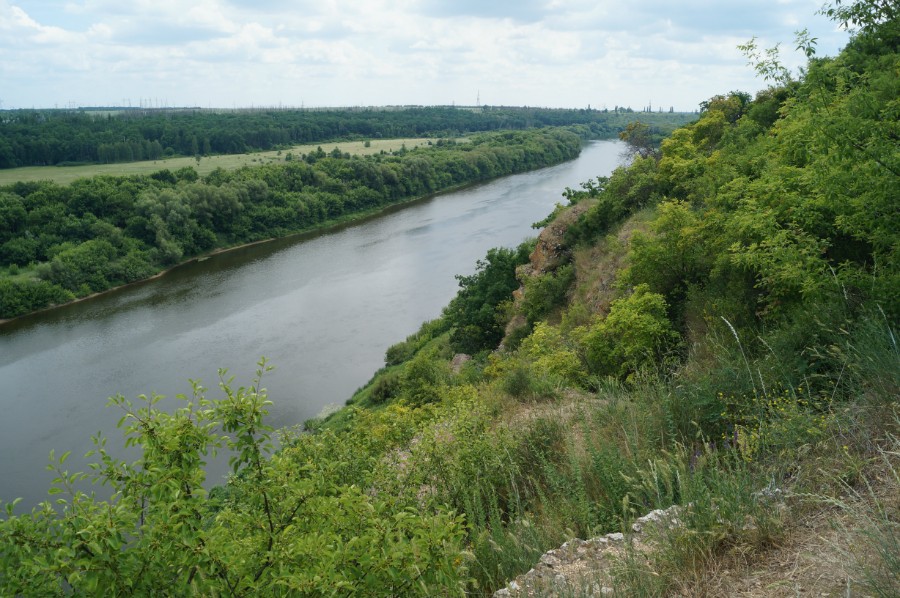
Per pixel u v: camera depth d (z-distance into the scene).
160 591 3.89
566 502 5.71
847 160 7.11
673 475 5.41
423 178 101.75
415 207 90.69
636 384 8.08
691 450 5.84
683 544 4.11
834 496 4.17
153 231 65.75
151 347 42.44
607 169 121.44
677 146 27.86
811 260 7.80
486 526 6.27
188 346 42.28
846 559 3.49
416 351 38.16
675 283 15.00
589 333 14.17
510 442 7.86
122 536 3.82
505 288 35.97
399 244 67.56
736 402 6.13
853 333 6.09
